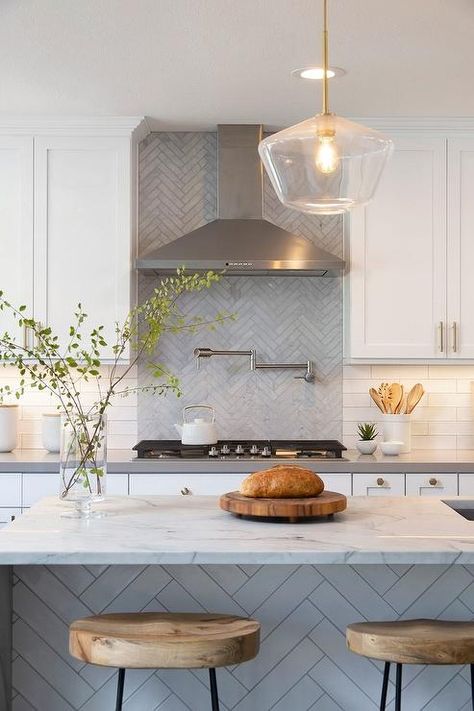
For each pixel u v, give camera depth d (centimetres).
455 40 374
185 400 523
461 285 491
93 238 487
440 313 491
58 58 396
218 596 285
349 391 525
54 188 487
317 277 525
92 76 420
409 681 286
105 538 255
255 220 499
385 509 308
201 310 523
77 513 292
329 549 241
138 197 521
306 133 245
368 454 499
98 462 291
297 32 365
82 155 488
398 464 461
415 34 368
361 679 285
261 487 288
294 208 262
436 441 525
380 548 243
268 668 285
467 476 462
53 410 519
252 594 285
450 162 493
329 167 246
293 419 524
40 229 486
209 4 337
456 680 286
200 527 272
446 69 411
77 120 484
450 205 492
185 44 379
